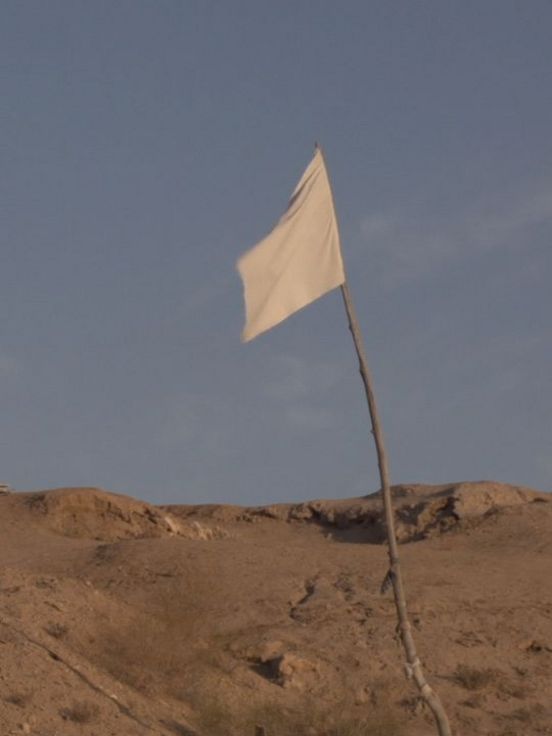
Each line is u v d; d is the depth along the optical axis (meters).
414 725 23.62
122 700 20.47
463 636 27.55
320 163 18.03
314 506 45.03
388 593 29.12
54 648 21.50
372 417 18.08
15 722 18.38
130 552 30.94
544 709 24.91
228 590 28.80
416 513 41.00
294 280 17.50
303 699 23.48
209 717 20.91
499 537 37.41
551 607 29.64
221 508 46.44
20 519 40.09
